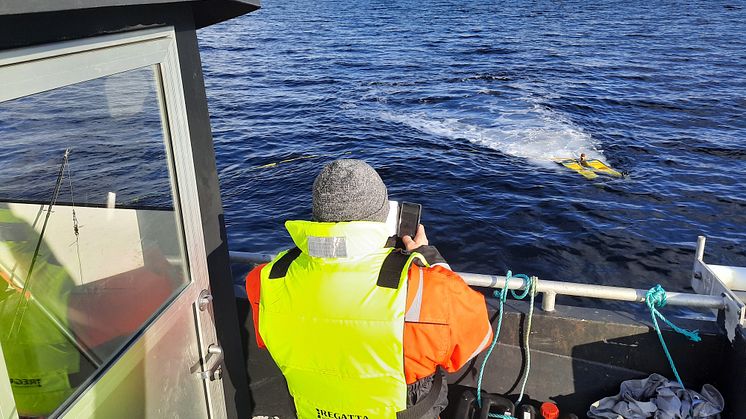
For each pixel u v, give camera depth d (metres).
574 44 35.09
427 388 1.96
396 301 1.79
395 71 26.92
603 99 20.53
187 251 2.37
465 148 15.25
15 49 1.47
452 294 1.83
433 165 13.92
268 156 14.87
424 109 19.48
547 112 18.62
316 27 45.81
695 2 60.91
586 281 8.75
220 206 2.64
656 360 3.02
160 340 2.22
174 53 2.18
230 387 2.82
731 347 2.82
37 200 1.89
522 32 41.16
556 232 10.26
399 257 1.86
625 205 11.41
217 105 20.50
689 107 19.34
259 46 35.84
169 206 2.29
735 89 22.14
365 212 1.84
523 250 9.64
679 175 13.09
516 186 12.50
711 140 15.67
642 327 2.98
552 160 14.20
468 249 9.75
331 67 28.28
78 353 1.96
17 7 1.31
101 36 1.77
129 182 2.11
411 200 11.87
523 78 24.66
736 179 12.80
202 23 2.55
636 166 13.70
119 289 2.15
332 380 1.89
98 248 2.08
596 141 15.63
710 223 10.62
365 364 1.83
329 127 17.45
